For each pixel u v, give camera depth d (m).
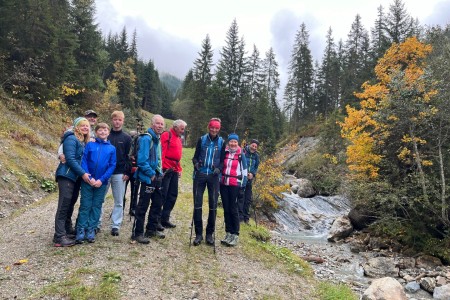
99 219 6.18
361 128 14.74
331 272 9.12
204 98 46.91
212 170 6.43
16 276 4.34
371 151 13.97
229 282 5.07
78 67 26.88
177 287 4.57
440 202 11.55
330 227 16.97
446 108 11.64
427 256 10.62
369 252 11.96
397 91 12.27
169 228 7.42
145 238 6.05
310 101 52.12
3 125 14.00
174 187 7.38
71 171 5.53
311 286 5.73
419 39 22.36
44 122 18.64
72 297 3.87
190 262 5.55
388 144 13.51
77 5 28.16
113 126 6.26
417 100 11.83
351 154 14.71
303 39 53.97
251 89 50.56
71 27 26.94
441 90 11.70
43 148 15.02
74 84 23.92
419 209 12.15
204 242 6.76
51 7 24.34
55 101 20.05
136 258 5.29
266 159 16.27
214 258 5.96
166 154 6.90
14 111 17.02
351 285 8.00
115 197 6.24
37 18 19.66
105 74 64.38
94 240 5.77
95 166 5.61
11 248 5.40
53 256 5.03
